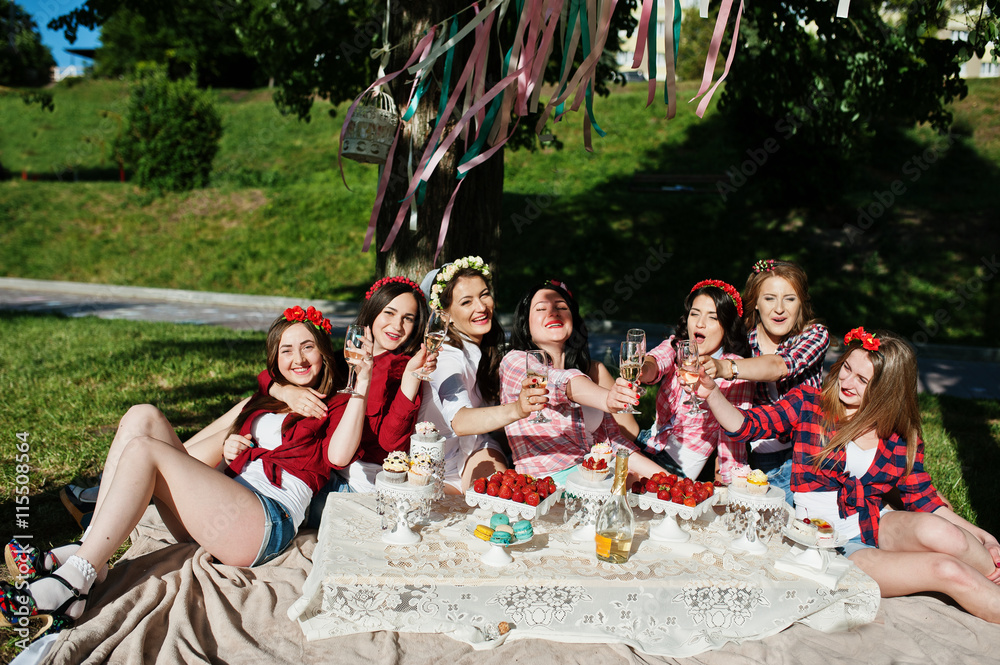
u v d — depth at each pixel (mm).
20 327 9250
